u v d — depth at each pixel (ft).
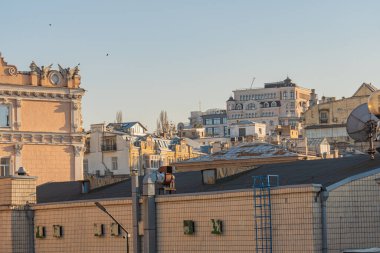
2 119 327.88
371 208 143.23
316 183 144.77
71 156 341.00
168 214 157.28
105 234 168.76
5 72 328.49
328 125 558.15
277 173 166.20
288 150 314.55
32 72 334.03
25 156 331.16
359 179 143.13
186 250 154.10
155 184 165.48
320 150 442.09
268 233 142.31
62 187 205.26
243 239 146.20
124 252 165.27
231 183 164.55
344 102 581.12
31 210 183.11
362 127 183.32
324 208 138.62
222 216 149.38
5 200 182.60
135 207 159.63
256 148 314.55
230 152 315.58
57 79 339.77
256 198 144.25
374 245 142.92
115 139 498.69
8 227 181.57
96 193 187.21
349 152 445.37
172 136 631.15
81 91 343.05
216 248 149.89
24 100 332.19
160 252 157.99
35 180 185.88
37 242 181.57
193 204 153.69
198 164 315.17
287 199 140.77
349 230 140.87
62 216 177.37
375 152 167.73
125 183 190.60
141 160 506.89
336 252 139.13
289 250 139.85
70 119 341.00
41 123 334.85
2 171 326.65
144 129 592.19
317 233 137.90
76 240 174.19
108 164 500.33
